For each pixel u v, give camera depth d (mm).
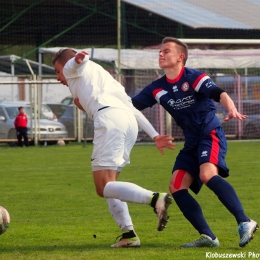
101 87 12656
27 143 52281
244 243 11789
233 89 56938
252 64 56406
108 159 12227
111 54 56344
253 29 66875
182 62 13312
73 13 77688
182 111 13086
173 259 11398
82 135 55781
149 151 45219
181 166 13070
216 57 55750
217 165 12609
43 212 19000
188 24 66312
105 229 15734
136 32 77500
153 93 13508
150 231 15219
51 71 64062
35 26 79750
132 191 11602
